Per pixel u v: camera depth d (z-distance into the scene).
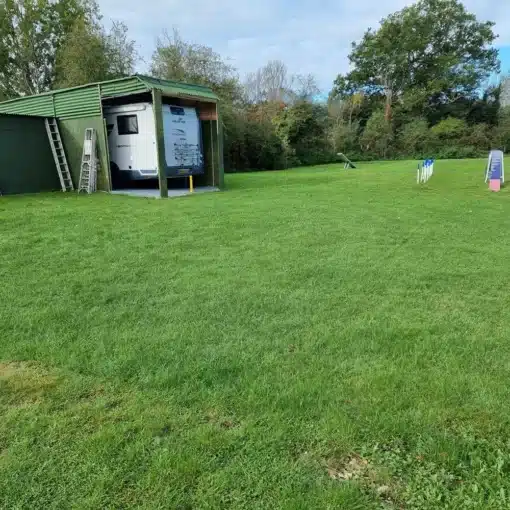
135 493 1.76
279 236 6.36
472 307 3.74
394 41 43.34
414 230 6.84
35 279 4.44
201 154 13.62
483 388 2.46
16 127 12.24
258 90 41.84
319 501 1.71
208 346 3.01
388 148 41.81
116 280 4.41
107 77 22.33
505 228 7.07
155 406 2.34
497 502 1.71
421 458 1.95
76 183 13.36
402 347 2.98
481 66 43.38
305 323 3.39
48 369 2.73
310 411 2.27
